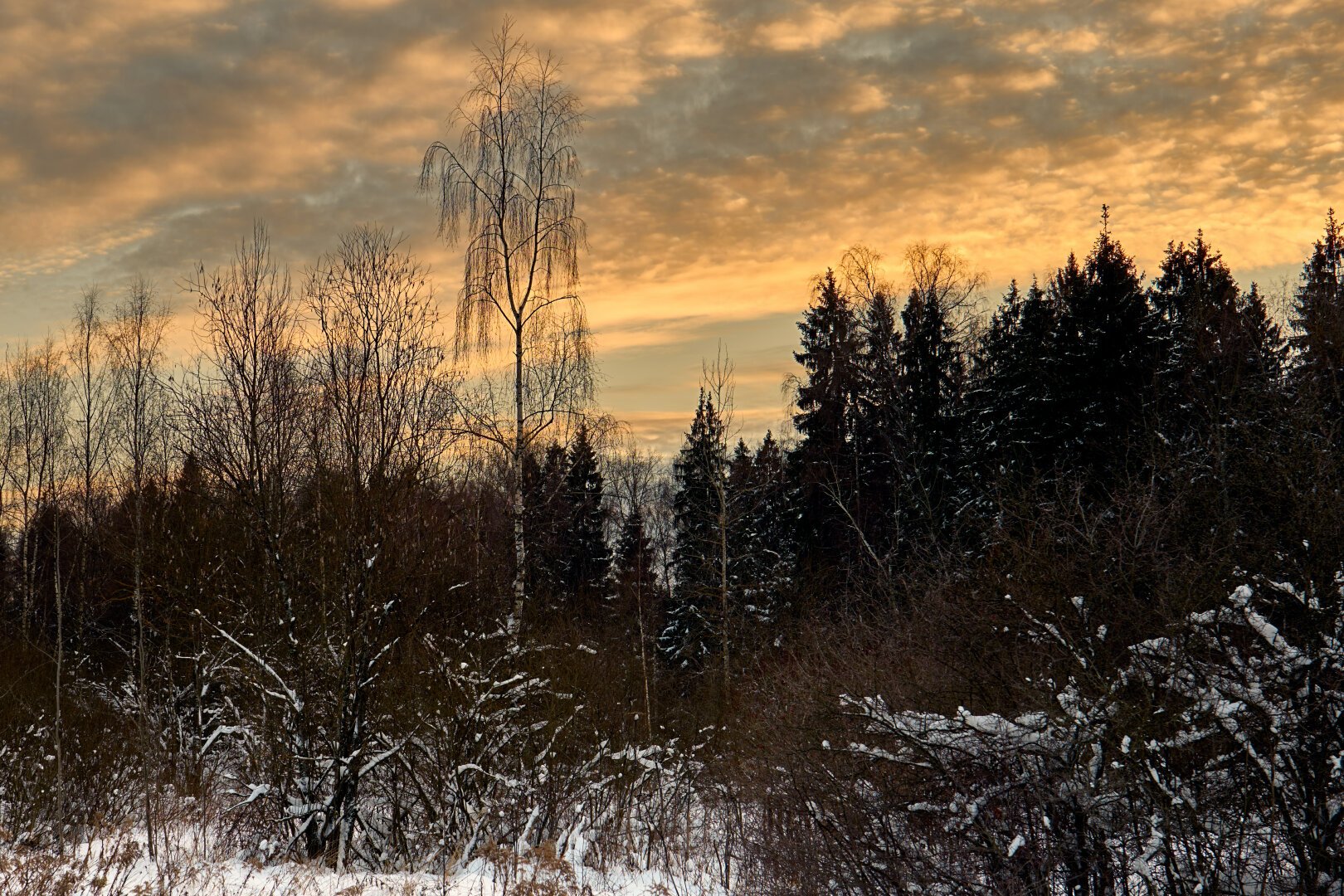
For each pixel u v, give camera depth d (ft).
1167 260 105.91
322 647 35.88
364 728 35.42
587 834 37.35
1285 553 24.04
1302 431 27.17
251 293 51.16
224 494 40.24
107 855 34.32
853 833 26.73
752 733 36.83
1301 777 21.95
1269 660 22.62
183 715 51.67
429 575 37.22
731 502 91.40
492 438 53.21
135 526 53.88
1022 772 24.35
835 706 27.35
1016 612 25.35
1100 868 23.11
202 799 41.52
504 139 56.49
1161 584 23.44
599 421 57.31
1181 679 22.75
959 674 27.48
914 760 25.54
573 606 49.39
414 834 38.37
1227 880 21.95
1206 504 26.84
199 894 28.43
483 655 37.50
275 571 36.65
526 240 56.03
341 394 44.88
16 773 43.37
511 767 37.47
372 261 48.78
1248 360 57.00
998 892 23.66
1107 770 23.09
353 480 36.96
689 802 39.91
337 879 31.30
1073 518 27.86
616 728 40.27
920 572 49.24
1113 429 68.03
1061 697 23.25
